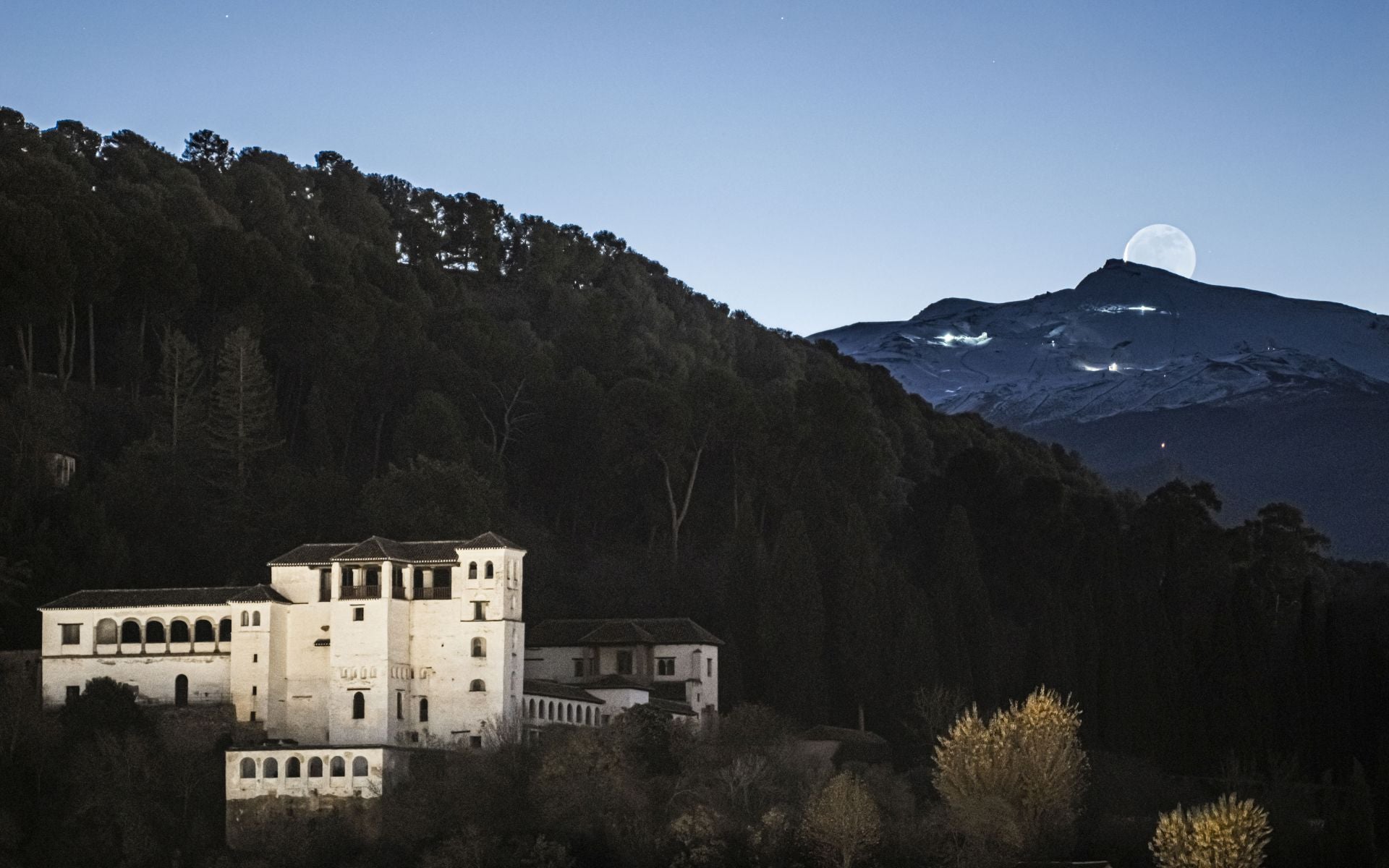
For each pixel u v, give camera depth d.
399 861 142.88
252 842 150.12
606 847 144.12
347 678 163.12
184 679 164.25
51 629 164.62
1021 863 146.50
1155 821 158.50
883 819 151.62
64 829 147.88
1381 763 168.88
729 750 163.62
